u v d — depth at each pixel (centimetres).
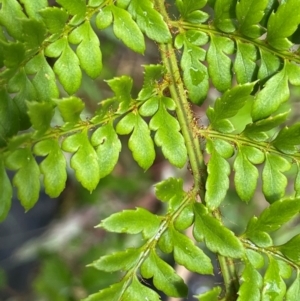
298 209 47
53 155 47
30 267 96
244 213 75
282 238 69
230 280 48
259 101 48
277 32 48
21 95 47
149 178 82
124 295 47
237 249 47
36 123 45
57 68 47
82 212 85
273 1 49
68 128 47
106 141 48
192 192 49
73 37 48
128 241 75
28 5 47
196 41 49
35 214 99
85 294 66
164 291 47
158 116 48
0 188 46
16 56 46
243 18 48
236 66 49
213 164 48
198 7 49
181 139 48
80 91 78
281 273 48
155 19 48
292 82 48
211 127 49
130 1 48
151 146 48
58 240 81
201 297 47
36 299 81
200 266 47
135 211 47
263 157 49
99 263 47
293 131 48
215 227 47
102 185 79
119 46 82
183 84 49
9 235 98
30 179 46
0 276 87
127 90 47
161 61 50
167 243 48
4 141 46
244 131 48
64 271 67
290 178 68
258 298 47
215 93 73
